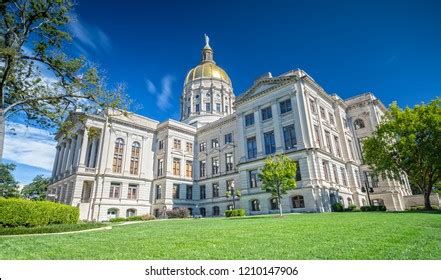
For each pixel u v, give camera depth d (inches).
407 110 1029.8
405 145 969.5
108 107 750.5
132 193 1724.9
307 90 1341.0
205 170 1883.6
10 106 637.3
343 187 1348.4
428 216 606.5
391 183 1430.9
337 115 1573.6
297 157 1199.6
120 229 586.2
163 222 856.3
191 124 2353.6
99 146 1663.4
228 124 1807.3
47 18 663.1
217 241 336.8
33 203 561.0
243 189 1379.2
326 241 312.0
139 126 1850.4
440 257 224.7
